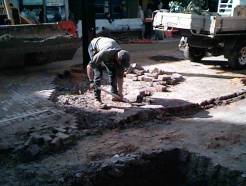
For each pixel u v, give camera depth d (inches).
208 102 312.3
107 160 210.8
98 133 247.3
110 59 277.0
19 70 407.5
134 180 216.7
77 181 195.6
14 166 207.3
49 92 322.3
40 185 190.4
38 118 263.9
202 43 430.0
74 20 673.6
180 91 339.9
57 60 411.2
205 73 418.9
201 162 218.1
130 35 736.3
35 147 215.6
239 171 202.4
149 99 305.7
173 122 272.7
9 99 304.8
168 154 226.7
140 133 250.8
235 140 239.5
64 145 226.1
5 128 245.9
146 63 466.0
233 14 434.3
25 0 637.9
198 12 444.1
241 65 439.2
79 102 298.8
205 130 257.0
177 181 232.2
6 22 425.4
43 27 404.5
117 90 299.1
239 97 335.6
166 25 433.4
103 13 742.5
